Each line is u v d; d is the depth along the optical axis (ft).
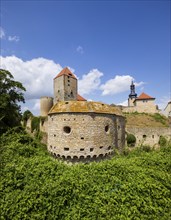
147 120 220.64
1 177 26.00
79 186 21.54
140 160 29.89
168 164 28.81
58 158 84.33
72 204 20.30
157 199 21.53
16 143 39.73
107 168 25.13
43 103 193.26
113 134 91.76
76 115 81.35
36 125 177.06
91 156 80.48
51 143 88.53
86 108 83.92
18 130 70.33
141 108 249.55
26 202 21.22
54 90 193.06
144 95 253.85
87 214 18.88
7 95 80.53
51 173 24.99
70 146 80.38
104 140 85.30
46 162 29.19
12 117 86.07
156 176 24.59
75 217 18.62
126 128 146.30
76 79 196.44
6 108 79.92
